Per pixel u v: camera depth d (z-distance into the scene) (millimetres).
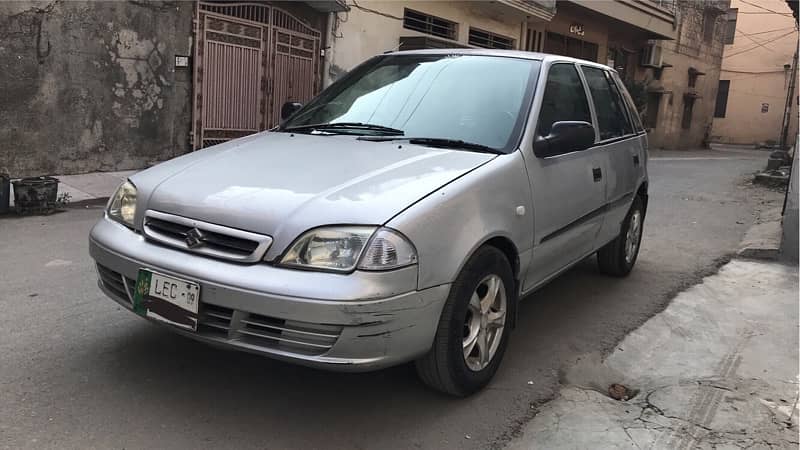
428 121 3727
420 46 13711
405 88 4043
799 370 3787
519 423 3049
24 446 2615
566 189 3871
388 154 3295
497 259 3178
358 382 3350
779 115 35188
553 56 4312
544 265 3785
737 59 36250
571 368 3670
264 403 3082
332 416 3004
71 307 4195
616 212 4871
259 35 11391
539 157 3609
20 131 8719
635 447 2881
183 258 2760
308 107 4352
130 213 3117
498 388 3385
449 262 2824
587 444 2893
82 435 2719
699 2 27922
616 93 5289
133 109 9914
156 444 2688
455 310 2930
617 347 4039
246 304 2586
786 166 14852
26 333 3734
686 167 17438
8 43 8422
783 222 6277
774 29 34875
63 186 8656
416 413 3080
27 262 5258
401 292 2631
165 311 2791
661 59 25766
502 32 17453
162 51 10102
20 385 3107
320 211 2668
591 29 21922
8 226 6605
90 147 9516
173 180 3105
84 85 9297
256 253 2639
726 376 3674
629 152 5145
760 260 6395
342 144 3500
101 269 3178
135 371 3314
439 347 2943
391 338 2650
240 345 2654
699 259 6387
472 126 3635
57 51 8922
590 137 3711
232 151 3504
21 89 8641
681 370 3740
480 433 2943
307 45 12367
